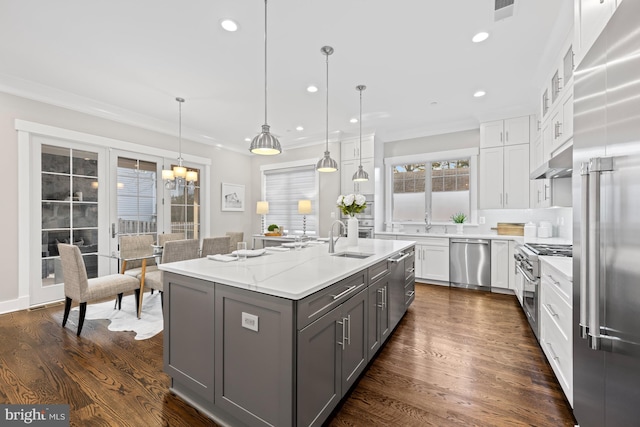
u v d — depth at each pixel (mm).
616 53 1008
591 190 1070
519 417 1625
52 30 2377
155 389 1879
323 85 3414
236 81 3295
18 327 2836
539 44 2611
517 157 4133
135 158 4488
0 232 3225
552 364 1986
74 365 2145
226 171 6082
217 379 1592
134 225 4457
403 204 5527
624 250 954
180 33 2426
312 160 5840
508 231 4371
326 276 1604
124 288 2980
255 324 1429
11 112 3279
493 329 2852
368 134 5195
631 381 938
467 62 2916
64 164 3730
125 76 3176
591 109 1203
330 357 1567
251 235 6684
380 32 2434
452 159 5043
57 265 3666
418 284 4672
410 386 1919
